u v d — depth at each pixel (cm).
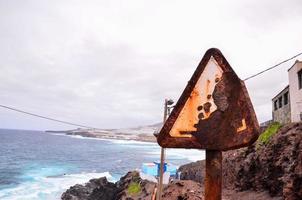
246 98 227
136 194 2923
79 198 3656
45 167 7625
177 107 246
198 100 242
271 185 2155
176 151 14025
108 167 8069
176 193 2095
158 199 1543
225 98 234
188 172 3706
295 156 1861
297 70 2477
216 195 230
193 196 1959
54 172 6762
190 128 240
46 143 18138
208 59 245
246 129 220
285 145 2134
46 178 5781
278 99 3238
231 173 2858
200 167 3591
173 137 242
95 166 8188
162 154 1591
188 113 243
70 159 9788
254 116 222
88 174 6531
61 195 4044
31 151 12119
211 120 235
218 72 240
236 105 229
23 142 17762
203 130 236
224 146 227
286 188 1748
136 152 13050
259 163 2423
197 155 11750
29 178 5756
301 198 1656
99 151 13400
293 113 2606
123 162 9288
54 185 4997
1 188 4719
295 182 1714
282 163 2009
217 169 234
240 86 231
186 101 245
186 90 246
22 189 4653
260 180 2356
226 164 3023
